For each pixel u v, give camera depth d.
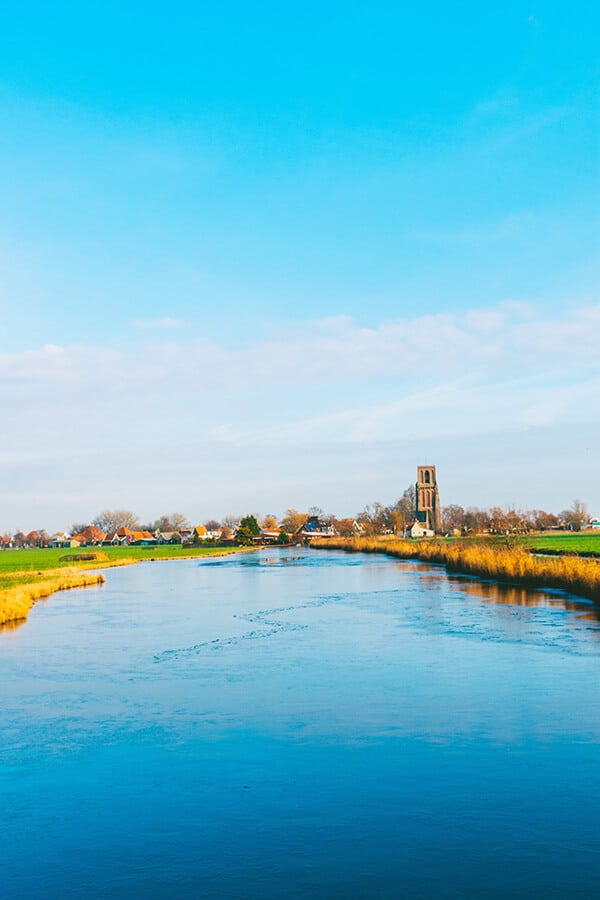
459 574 71.94
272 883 12.05
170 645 33.06
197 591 60.94
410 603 46.81
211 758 17.62
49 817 14.68
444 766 16.73
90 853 13.23
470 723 19.73
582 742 18.06
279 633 35.84
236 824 14.20
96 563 114.44
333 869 12.45
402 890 11.75
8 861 12.99
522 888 11.72
